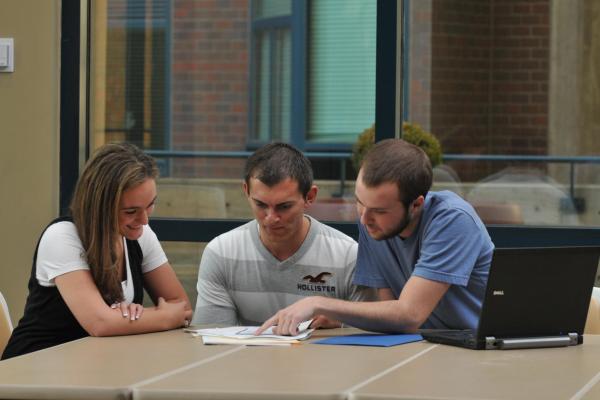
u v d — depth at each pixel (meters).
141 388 2.20
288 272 3.44
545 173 9.65
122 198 3.11
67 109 4.53
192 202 5.99
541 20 11.33
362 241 3.29
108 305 3.16
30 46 4.48
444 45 11.37
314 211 5.58
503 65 11.46
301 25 12.59
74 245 3.14
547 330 2.82
